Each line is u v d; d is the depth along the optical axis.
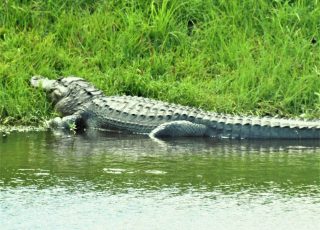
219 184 24.12
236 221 20.75
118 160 27.06
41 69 35.34
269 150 28.95
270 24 37.72
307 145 29.95
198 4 38.50
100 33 37.22
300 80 34.31
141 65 35.81
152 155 27.92
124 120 32.41
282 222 20.70
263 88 34.19
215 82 34.81
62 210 21.53
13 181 24.23
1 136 30.88
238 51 36.12
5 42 36.31
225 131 31.41
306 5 38.78
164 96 34.34
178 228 20.22
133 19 37.41
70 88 33.81
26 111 33.25
